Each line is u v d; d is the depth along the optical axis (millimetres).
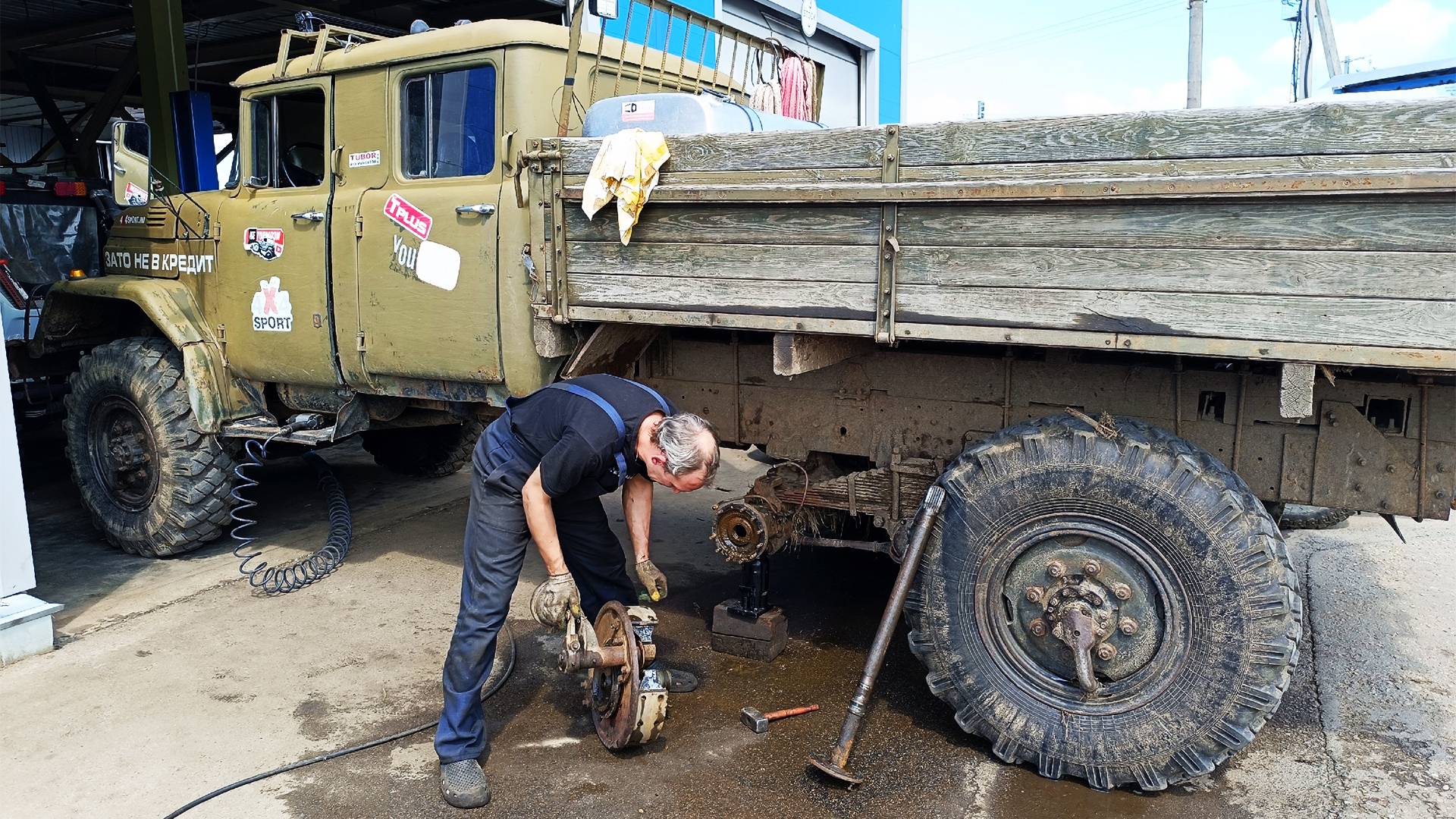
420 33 3975
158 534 4949
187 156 5926
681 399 3963
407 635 4086
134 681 3670
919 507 3205
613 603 3078
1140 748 2797
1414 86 4570
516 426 2865
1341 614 4168
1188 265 2533
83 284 5059
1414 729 3232
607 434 2742
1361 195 2320
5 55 10984
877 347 3504
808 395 3688
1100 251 2623
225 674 3727
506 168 3695
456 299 3803
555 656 3893
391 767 3072
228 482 4980
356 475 6859
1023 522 2916
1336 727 3248
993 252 2750
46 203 6785
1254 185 2395
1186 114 2486
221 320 4750
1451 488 2875
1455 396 2830
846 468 3961
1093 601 2848
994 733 2992
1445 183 2211
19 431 6797
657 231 3264
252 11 9211
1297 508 4770
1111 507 2789
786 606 4383
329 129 4266
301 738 3256
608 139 3234
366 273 4086
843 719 3352
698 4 7660
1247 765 3033
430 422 5051
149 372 4883
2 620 3768
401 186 4070
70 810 2842
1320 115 2363
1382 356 2361
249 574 4730
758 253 3092
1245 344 2498
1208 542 2684
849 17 10094
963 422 3430
